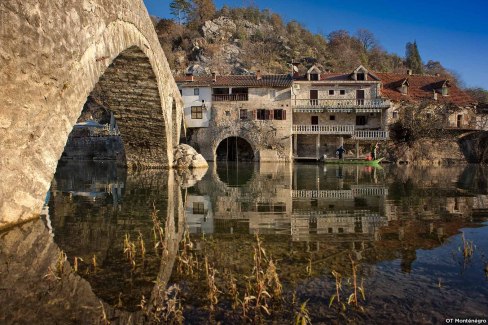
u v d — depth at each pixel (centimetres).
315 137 4612
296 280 555
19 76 717
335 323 428
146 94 2239
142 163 3044
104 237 803
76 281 543
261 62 7562
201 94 4366
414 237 801
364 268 600
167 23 8244
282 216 1068
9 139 732
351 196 1480
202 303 483
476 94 7494
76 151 4603
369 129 4559
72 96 925
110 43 1207
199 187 1788
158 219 1016
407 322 429
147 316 444
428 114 4488
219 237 821
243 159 4666
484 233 831
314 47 9031
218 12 9294
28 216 837
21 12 705
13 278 542
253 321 435
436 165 3925
